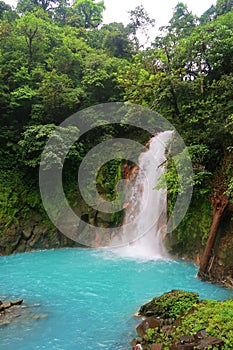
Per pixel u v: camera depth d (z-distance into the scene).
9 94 16.42
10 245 13.95
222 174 10.69
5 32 18.17
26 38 19.25
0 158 15.67
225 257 9.81
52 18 32.09
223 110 11.09
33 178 15.84
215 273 9.84
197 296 7.39
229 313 6.10
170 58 14.21
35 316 7.42
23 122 17.02
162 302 7.29
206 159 11.51
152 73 14.50
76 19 31.33
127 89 15.84
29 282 10.02
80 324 7.01
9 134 16.11
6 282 10.04
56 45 22.17
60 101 16.75
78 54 21.06
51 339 6.35
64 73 19.84
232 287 8.98
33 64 19.09
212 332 5.52
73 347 6.04
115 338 6.38
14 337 6.42
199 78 12.63
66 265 12.03
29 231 14.70
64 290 9.24
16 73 16.98
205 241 11.35
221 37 12.66
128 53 24.61
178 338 5.65
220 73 12.88
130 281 9.99
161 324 6.41
